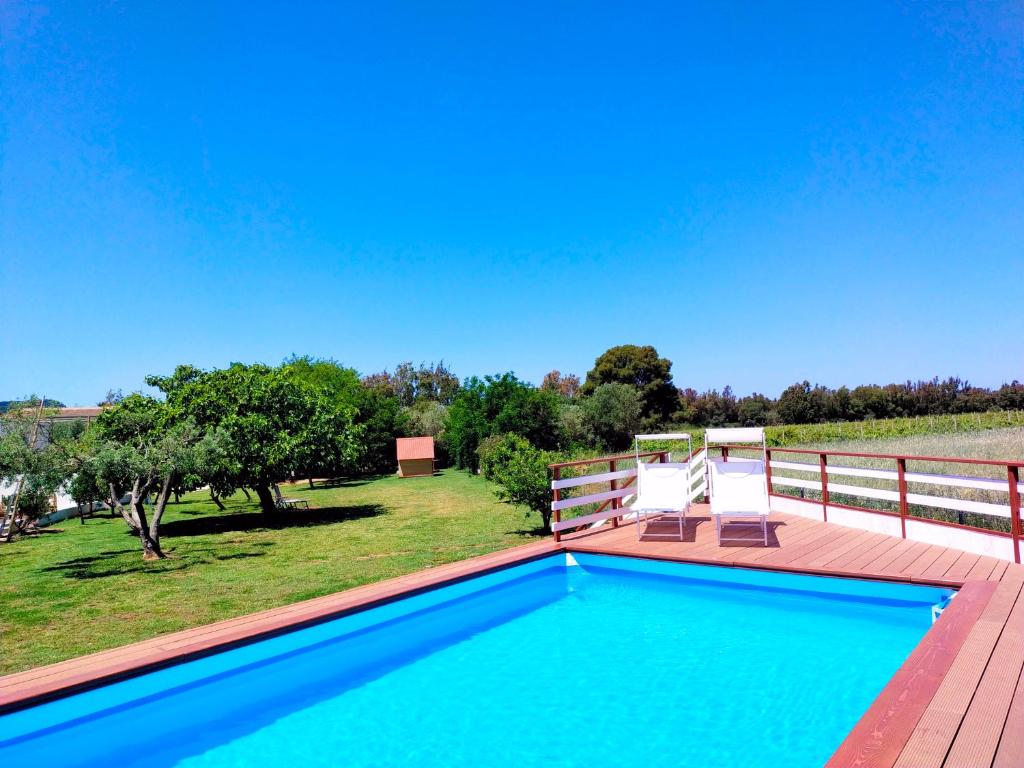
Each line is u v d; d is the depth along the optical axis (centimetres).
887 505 1166
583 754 445
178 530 1719
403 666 619
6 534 1619
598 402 3825
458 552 1193
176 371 1912
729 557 807
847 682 538
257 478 1819
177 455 1251
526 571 866
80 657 553
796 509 1104
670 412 5538
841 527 973
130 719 515
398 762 445
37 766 466
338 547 1309
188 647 558
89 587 976
